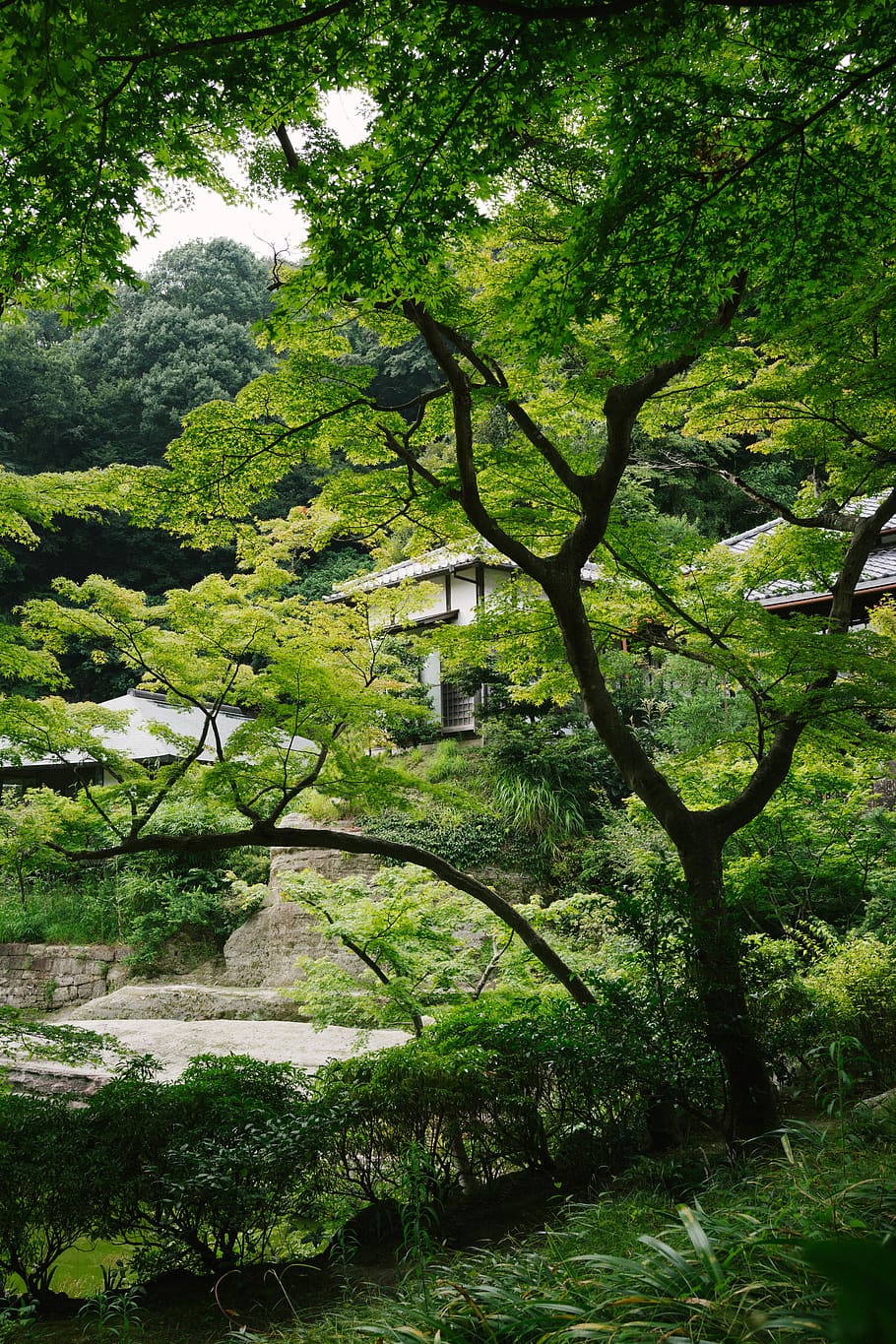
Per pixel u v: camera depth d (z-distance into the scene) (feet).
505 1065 20.16
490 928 33.04
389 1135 19.19
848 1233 8.97
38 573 101.24
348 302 21.84
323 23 12.14
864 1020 25.05
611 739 23.35
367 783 26.84
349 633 28.09
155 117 13.28
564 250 14.60
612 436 22.29
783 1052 20.80
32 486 22.30
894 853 34.37
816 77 12.87
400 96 11.93
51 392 109.40
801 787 33.91
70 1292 19.60
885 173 13.98
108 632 25.46
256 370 119.03
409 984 30.40
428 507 23.86
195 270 128.36
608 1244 12.28
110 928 62.64
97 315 16.20
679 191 13.80
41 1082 37.52
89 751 25.70
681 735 49.06
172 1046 39.65
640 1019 20.13
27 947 62.23
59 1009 59.47
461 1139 19.94
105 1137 17.15
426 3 10.66
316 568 100.17
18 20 9.41
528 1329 8.27
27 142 12.60
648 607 27.73
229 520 25.53
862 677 23.63
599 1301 9.05
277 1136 17.04
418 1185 16.52
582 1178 19.80
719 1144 20.66
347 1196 19.44
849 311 20.83
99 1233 17.30
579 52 11.11
